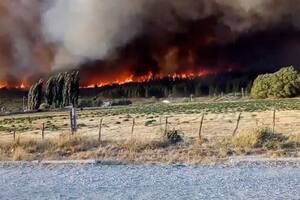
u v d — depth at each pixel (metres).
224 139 17.56
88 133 28.08
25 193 10.03
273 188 9.84
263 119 34.50
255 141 16.42
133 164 14.05
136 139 17.92
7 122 57.75
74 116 27.05
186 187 10.17
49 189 10.44
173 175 11.80
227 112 50.50
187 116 46.12
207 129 26.41
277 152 14.93
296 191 9.48
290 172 11.77
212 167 12.96
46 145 18.09
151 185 10.53
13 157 16.09
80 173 12.64
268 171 12.02
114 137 22.62
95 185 10.77
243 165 13.09
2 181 11.77
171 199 8.94
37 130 37.59
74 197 9.45
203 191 9.68
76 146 17.69
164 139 17.89
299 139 16.56
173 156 15.16
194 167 13.06
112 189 10.21
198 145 16.94
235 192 9.51
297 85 91.50
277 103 67.31
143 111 69.69
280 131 21.78
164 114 54.31
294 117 35.66
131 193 9.68
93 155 16.03
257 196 9.07
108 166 13.80
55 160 15.34
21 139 19.09
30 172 13.16
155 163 14.09
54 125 43.59
